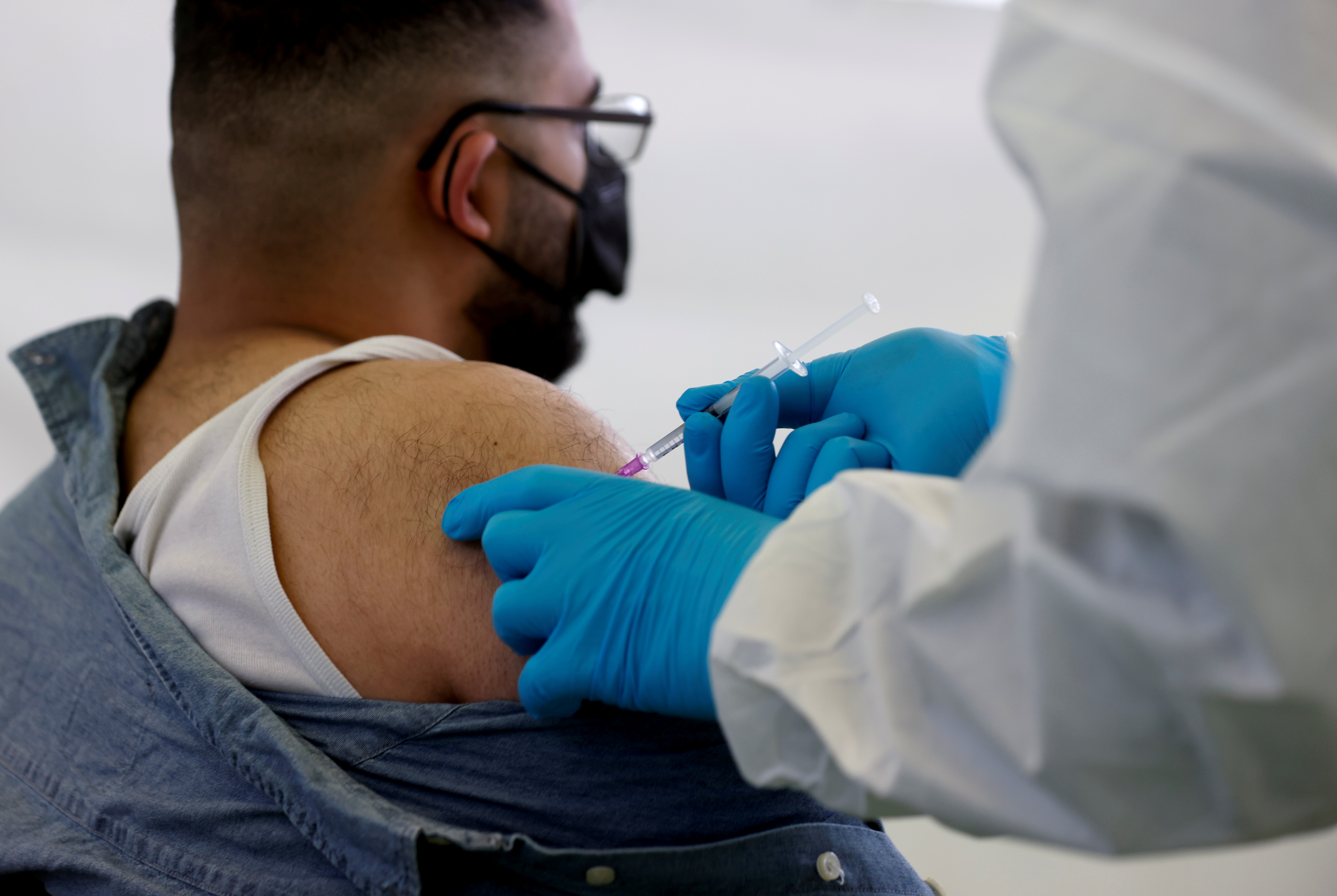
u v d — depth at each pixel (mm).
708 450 1039
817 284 2795
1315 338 436
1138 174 460
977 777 537
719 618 623
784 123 2818
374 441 883
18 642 949
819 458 931
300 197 1097
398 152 1126
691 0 2783
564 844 785
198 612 837
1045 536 488
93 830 826
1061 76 495
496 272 1281
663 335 2682
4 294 2219
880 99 2832
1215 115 449
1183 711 464
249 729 767
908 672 562
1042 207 490
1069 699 483
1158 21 475
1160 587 473
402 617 835
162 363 1094
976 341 1071
